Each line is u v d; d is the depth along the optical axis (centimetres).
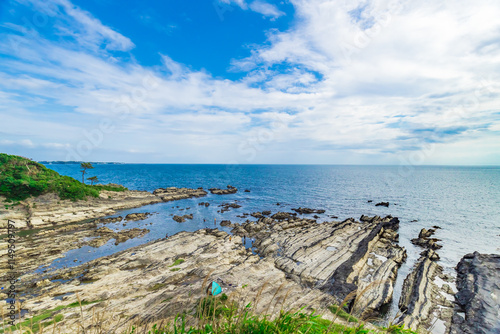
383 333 680
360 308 2261
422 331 2083
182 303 1209
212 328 594
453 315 2294
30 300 2458
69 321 1652
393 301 2598
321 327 619
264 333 567
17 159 6166
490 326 2038
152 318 755
